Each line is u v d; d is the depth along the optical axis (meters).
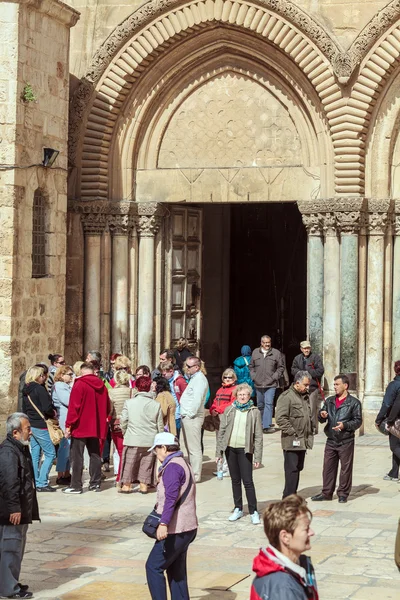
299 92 22.33
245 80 23.08
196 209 25.34
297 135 22.69
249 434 14.26
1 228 19.47
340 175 21.84
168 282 24.31
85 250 23.44
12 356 19.50
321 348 22.45
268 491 16.45
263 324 31.20
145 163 23.75
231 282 31.12
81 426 16.30
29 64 19.98
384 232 22.00
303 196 22.52
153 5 22.50
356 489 16.47
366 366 22.16
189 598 10.36
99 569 11.91
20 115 19.64
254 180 22.94
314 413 21.27
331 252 22.16
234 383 17.14
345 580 11.41
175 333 24.72
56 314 21.27
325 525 13.98
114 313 23.59
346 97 21.62
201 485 17.00
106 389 16.66
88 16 23.12
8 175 19.47
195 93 23.47
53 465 19.05
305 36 21.73
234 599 10.79
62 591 11.02
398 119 21.83
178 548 9.81
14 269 19.53
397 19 21.20
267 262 31.11
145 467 16.33
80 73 23.12
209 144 23.42
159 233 24.03
